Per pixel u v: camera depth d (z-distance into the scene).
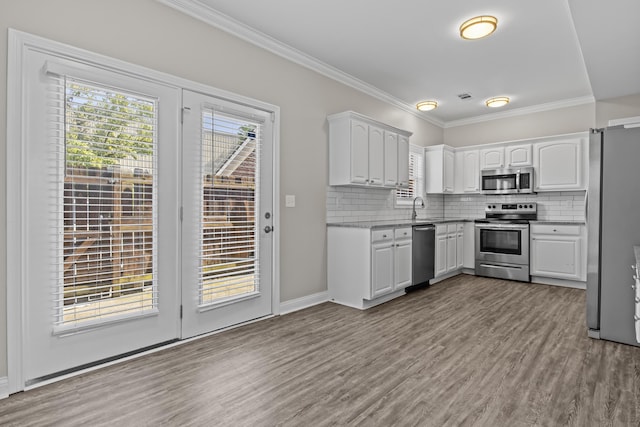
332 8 2.73
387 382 2.06
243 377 2.11
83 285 2.16
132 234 2.36
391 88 4.45
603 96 4.21
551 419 1.69
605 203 2.70
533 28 2.98
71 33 2.11
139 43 2.40
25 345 1.96
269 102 3.25
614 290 2.66
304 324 3.07
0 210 1.88
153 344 2.51
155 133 2.46
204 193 2.75
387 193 4.82
